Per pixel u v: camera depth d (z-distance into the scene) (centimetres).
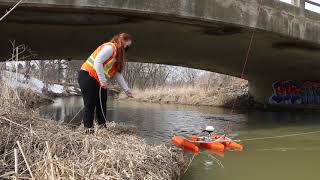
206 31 1301
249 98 2780
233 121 1583
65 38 1384
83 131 590
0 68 746
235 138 1068
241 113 2044
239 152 830
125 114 1892
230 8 1195
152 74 5334
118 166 441
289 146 926
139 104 2950
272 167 691
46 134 508
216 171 650
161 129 1240
